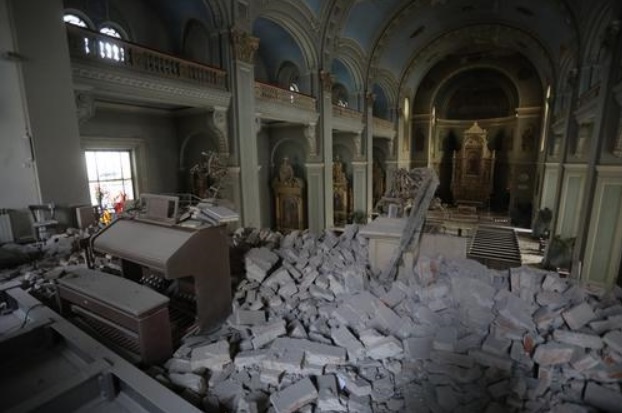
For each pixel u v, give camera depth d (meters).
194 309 3.46
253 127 11.42
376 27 17.75
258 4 11.12
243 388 2.53
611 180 9.74
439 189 31.08
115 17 10.01
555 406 2.34
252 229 5.48
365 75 19.08
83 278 3.17
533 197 24.31
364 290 3.49
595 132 10.26
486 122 28.77
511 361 2.56
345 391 2.57
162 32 11.39
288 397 2.36
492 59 24.81
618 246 9.71
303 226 17.05
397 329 2.97
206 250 3.04
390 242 3.78
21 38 5.35
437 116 30.06
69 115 6.02
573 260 11.42
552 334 2.70
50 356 2.71
